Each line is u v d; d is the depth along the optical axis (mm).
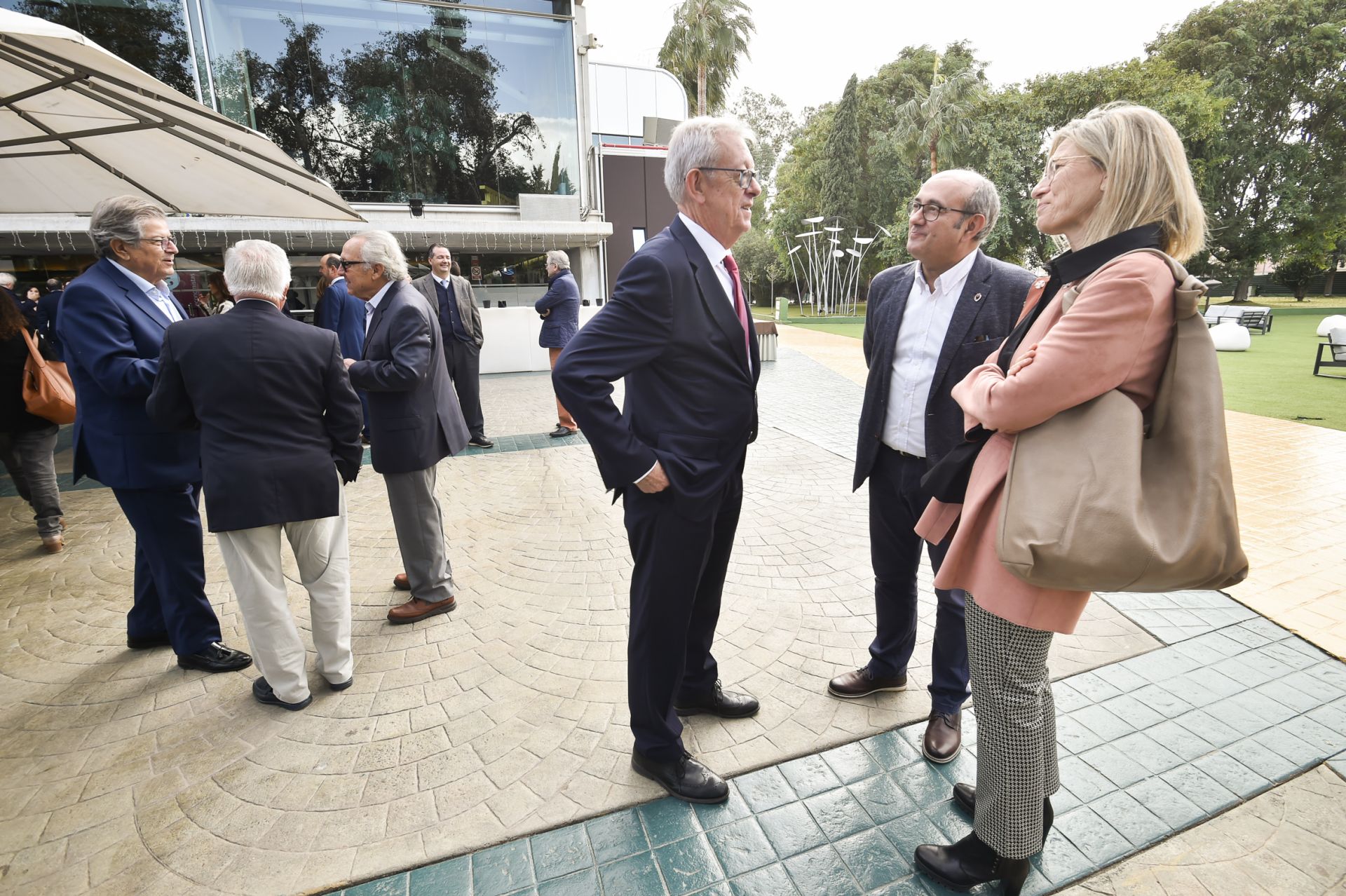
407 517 3039
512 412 8648
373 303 2916
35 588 3590
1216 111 27453
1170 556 1134
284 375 2250
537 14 10922
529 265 12453
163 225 2531
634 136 18484
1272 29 30828
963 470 1545
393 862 1769
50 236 9086
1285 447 5961
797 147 40750
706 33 27422
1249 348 14047
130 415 2422
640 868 1732
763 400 8930
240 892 1687
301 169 3062
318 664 2627
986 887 1663
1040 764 1521
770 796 1974
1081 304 1205
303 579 2480
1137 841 1782
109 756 2209
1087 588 1229
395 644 2926
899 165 34719
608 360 1614
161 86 2160
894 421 2180
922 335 2092
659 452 1724
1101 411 1207
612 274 15570
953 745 2105
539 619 3139
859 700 2443
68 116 2656
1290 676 2531
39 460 4012
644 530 1803
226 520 2186
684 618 1870
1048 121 28625
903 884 1670
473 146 11109
